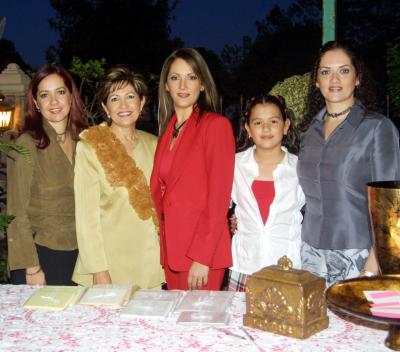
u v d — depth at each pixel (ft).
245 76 39.63
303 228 8.45
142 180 8.43
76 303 6.31
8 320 5.87
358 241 7.88
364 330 5.53
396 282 5.60
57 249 8.59
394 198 5.74
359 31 39.17
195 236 8.20
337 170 7.86
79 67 18.11
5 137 16.21
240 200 8.75
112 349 5.18
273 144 8.50
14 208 8.42
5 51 40.24
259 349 5.16
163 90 8.82
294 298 5.35
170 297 6.36
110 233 8.38
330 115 8.16
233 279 8.84
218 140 8.16
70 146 8.87
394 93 13.29
